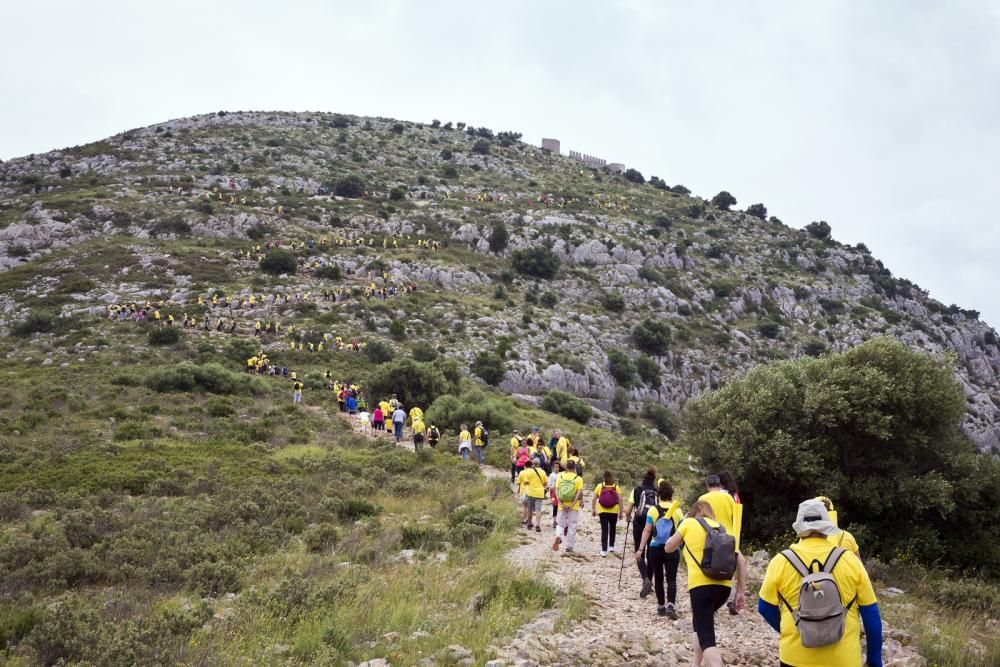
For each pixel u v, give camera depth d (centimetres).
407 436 3288
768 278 10850
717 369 8031
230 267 7325
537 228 10400
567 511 1265
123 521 1397
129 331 5472
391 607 875
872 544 1238
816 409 1321
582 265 9812
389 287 7488
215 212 8750
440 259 8594
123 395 3431
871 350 1372
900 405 1290
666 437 6209
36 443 2247
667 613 848
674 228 12406
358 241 8638
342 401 3844
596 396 6719
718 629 800
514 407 4838
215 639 767
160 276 6856
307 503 1680
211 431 2742
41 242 7631
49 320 5525
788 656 416
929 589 1065
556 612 852
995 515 1246
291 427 3069
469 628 782
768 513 1343
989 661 703
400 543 1351
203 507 1510
